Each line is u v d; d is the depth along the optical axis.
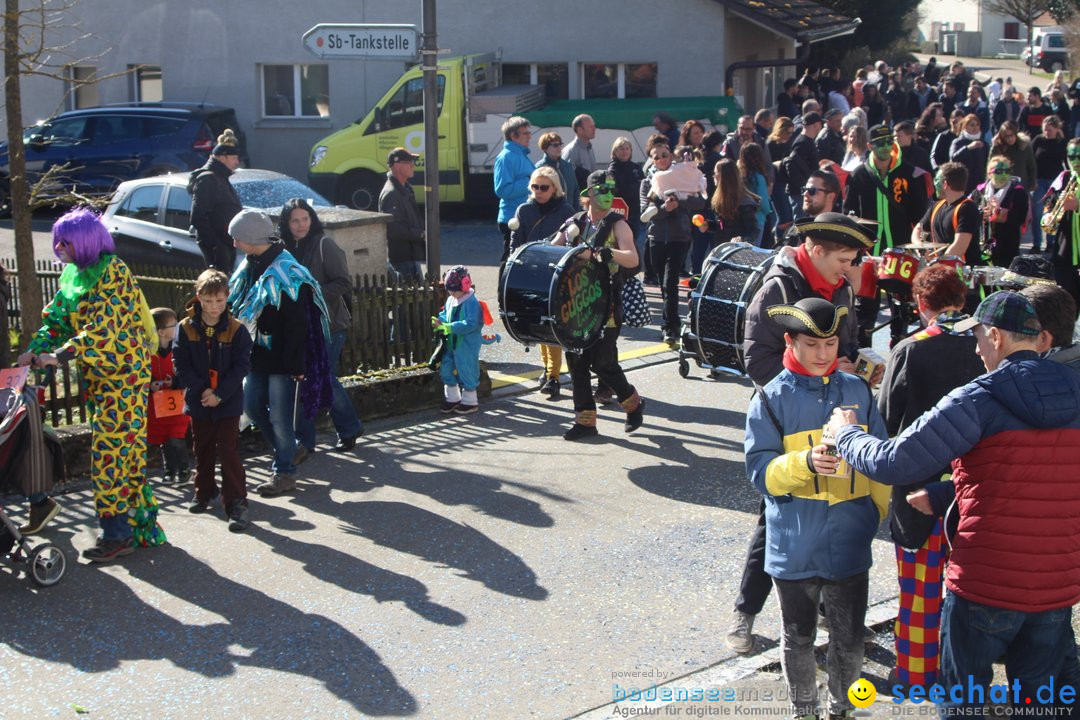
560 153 12.08
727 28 21.66
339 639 5.48
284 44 22.38
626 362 10.58
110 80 23.23
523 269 7.95
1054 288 4.12
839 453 4.10
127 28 22.94
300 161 22.66
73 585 6.09
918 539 4.61
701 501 7.19
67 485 7.55
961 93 29.89
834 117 15.23
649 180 12.40
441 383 9.36
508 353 11.03
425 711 4.86
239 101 22.77
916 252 8.38
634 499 7.23
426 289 9.41
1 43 11.59
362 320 9.10
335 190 19.42
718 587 5.99
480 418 8.99
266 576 6.19
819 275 5.25
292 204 8.23
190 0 22.58
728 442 8.30
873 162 10.31
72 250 6.14
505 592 5.96
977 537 3.97
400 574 6.20
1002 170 10.26
